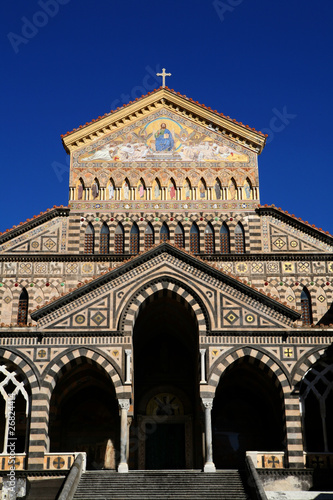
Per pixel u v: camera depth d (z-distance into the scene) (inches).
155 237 2161.7
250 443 2017.7
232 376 2007.9
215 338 1784.0
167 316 2011.6
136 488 1551.4
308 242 2148.1
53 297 2065.7
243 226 2176.4
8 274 2090.3
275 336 1786.4
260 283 2094.0
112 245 2150.6
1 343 1774.1
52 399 1861.5
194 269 1851.6
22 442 1919.3
